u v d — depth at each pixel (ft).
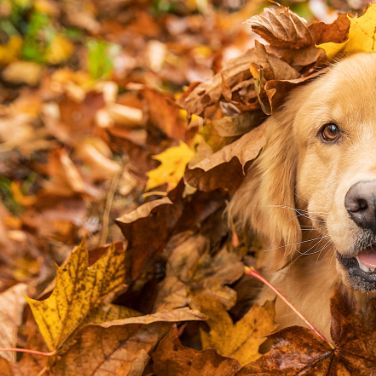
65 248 13.75
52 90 21.53
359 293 9.94
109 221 13.10
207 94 10.73
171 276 11.16
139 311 11.08
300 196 10.28
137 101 17.66
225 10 27.07
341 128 9.54
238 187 10.64
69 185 15.39
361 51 10.11
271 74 10.01
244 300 11.36
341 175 9.23
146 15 25.05
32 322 10.52
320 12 18.31
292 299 10.72
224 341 10.03
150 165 12.89
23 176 18.15
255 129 10.47
